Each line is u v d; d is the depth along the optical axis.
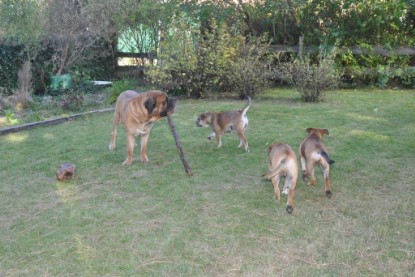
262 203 5.19
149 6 13.33
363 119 8.95
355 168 6.23
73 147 7.62
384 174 5.99
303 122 8.82
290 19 13.35
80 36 13.36
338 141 7.46
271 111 9.88
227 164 6.55
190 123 9.05
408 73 12.45
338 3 12.76
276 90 12.63
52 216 4.97
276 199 5.29
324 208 5.04
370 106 10.22
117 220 4.83
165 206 5.15
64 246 4.32
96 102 11.58
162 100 6.21
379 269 3.82
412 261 3.93
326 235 4.41
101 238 4.45
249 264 3.94
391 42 12.70
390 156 6.67
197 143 7.69
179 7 13.34
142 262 4.02
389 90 12.38
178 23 12.03
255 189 5.62
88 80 13.43
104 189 5.72
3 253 4.23
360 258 3.99
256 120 9.09
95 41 14.02
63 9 13.27
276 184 5.28
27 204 5.32
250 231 4.53
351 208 5.01
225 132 7.47
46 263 4.04
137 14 13.85
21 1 12.51
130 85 12.03
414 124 8.46
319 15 13.10
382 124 8.52
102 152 7.30
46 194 5.61
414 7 12.33
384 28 12.81
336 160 6.55
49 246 4.33
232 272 3.83
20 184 5.97
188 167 6.14
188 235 4.47
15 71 12.36
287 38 13.62
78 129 8.88
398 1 12.17
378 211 4.92
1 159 7.06
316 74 10.80
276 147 5.23
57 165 6.69
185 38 11.52
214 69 11.48
